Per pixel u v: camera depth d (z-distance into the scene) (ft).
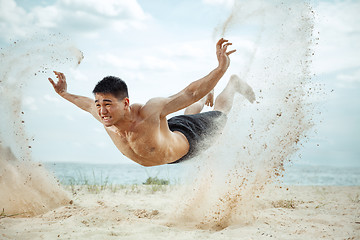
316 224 13.03
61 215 14.75
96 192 23.91
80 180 31.30
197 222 14.19
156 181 31.65
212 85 11.80
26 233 11.60
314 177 72.28
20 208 15.79
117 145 12.75
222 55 11.87
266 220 13.52
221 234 11.71
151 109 11.68
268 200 18.93
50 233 11.54
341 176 85.46
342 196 22.34
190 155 14.47
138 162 13.10
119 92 11.05
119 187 27.35
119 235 11.62
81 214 14.62
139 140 11.86
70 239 10.87
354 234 11.54
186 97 11.87
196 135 14.40
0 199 15.98
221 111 16.19
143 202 19.11
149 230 12.35
